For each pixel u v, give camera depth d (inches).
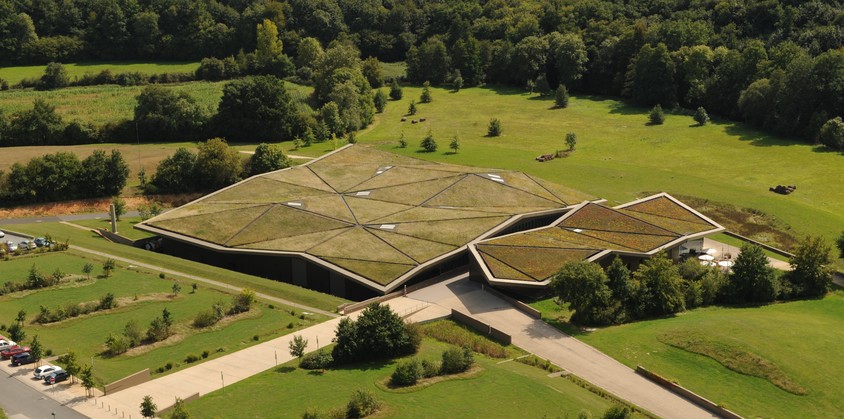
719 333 3779.5
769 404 3284.9
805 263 4596.5
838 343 3695.9
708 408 3260.3
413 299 4424.2
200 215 5315.0
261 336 3779.5
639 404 3284.9
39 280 4298.7
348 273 4512.8
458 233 4987.7
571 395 3223.4
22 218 5930.1
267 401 3046.3
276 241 4921.3
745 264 4468.5
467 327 4067.4
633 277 4628.4
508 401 3095.5
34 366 3380.9
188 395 3132.4
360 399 2952.8
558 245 4731.8
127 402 3075.8
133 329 3639.3
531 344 3863.2
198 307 4099.4
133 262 4837.6
